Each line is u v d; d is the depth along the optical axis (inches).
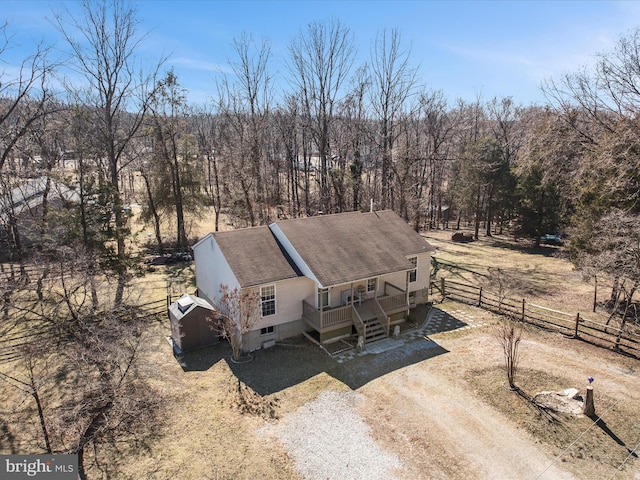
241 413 548.1
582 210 962.7
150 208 1406.3
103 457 470.9
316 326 732.0
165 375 638.5
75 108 1069.8
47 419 528.7
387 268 786.2
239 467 455.5
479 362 675.4
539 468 448.5
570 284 1075.3
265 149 1684.3
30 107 1010.1
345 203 1585.9
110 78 1118.4
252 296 684.7
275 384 617.0
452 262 1344.7
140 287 1053.8
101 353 496.1
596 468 446.9
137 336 598.9
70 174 1074.1
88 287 785.6
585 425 514.6
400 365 669.3
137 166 1576.0
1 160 953.5
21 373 642.8
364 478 439.5
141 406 537.6
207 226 1795.0
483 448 479.8
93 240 896.3
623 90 926.4
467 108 2439.7
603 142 908.0
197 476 442.6
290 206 1763.0
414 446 485.4
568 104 1063.0
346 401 573.3
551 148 1097.4
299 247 772.6
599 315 851.4
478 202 1749.5
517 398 572.1
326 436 503.8
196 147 1519.4
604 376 625.3
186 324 711.7
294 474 445.7
